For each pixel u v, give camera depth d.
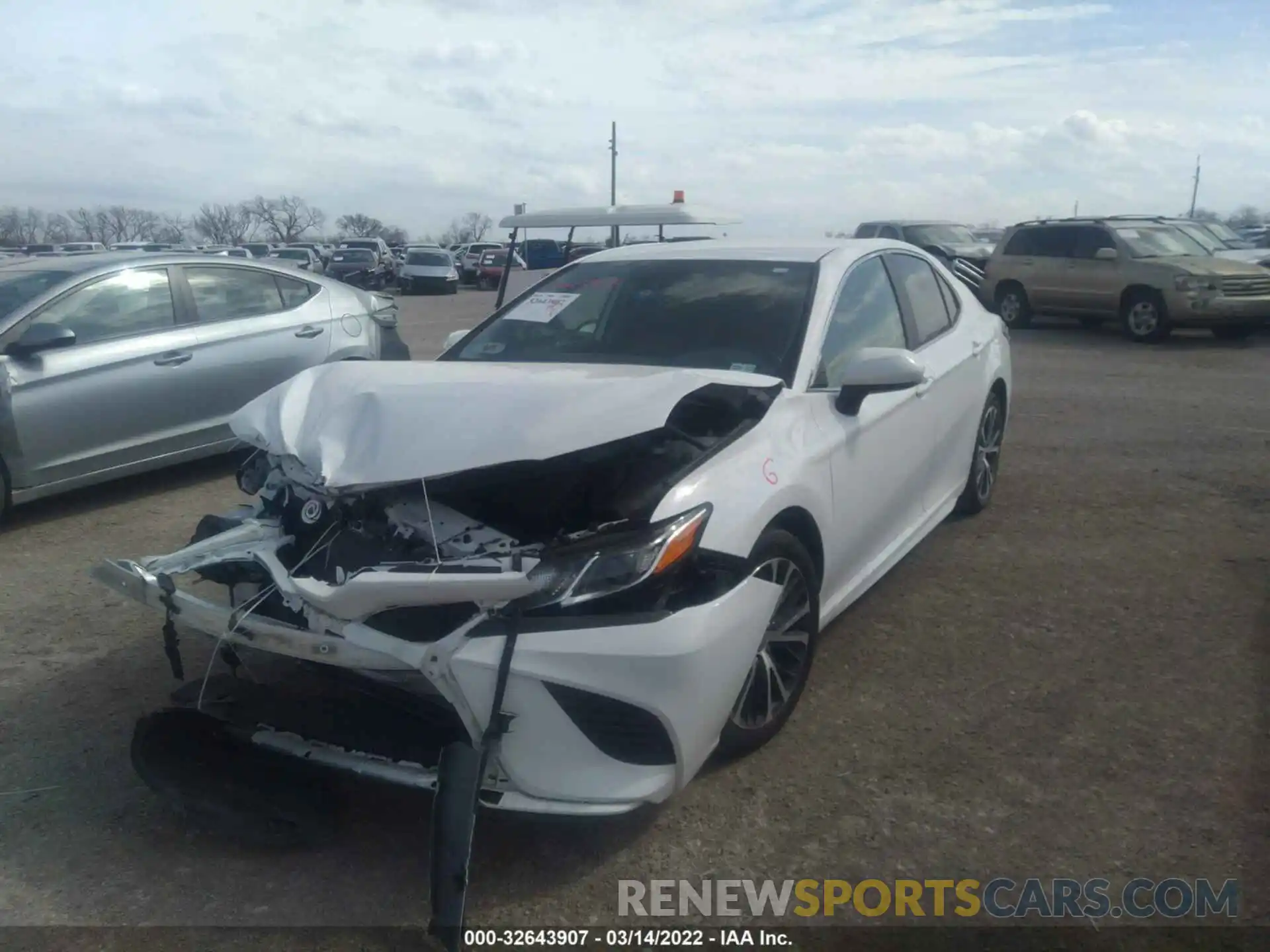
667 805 3.42
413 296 35.22
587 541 3.02
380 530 3.34
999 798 3.43
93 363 6.44
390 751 3.10
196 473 7.56
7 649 4.59
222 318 7.23
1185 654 4.42
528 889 3.05
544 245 10.56
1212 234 18.09
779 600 3.46
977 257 20.14
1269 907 2.91
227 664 3.66
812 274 4.50
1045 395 10.47
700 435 3.73
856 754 3.69
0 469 6.11
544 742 2.89
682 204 6.41
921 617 4.83
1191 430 8.71
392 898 3.02
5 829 3.32
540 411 3.23
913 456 4.71
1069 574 5.34
